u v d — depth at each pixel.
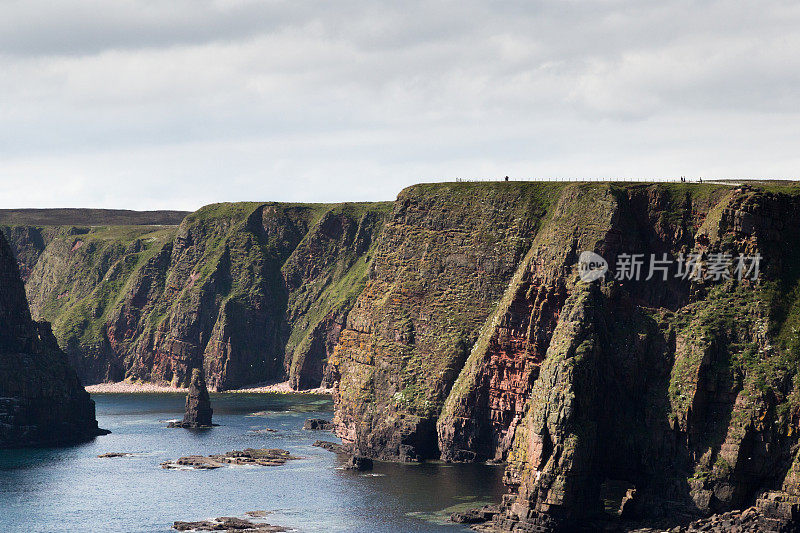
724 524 192.25
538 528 198.12
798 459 193.62
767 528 189.62
